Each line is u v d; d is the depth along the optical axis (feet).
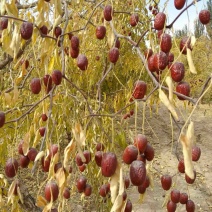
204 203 18.78
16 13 4.13
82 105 8.98
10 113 8.28
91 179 9.23
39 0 4.22
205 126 35.50
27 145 4.37
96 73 11.55
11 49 4.28
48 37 4.33
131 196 17.56
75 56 4.51
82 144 3.53
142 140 3.26
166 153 24.43
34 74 8.51
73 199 15.08
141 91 3.77
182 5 3.41
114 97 12.89
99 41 10.49
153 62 3.49
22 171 16.01
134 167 2.97
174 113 2.78
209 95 21.86
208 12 3.59
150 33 4.11
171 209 4.37
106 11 4.75
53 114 8.41
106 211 10.07
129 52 13.67
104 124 8.34
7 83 9.25
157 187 19.48
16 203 6.00
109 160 3.00
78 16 6.90
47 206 3.51
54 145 4.00
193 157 3.79
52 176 3.66
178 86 3.34
